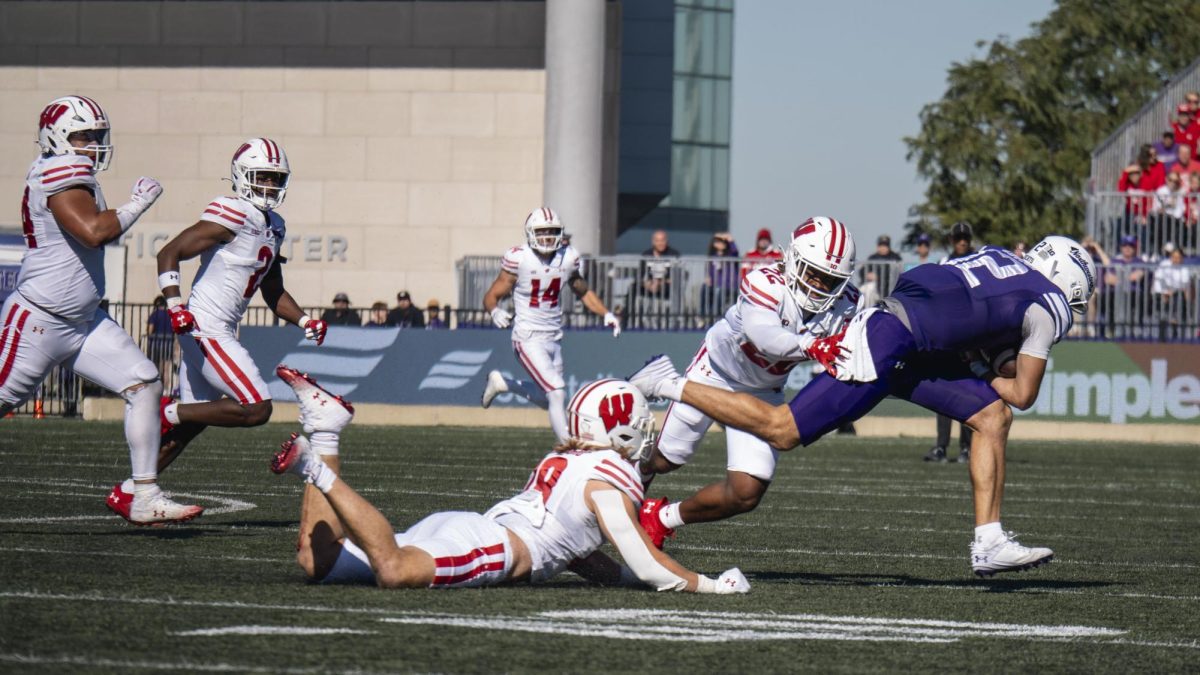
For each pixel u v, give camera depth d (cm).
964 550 1753
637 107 7294
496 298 2797
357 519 1198
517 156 5606
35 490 2058
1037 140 8775
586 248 5028
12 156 5700
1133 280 4169
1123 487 2736
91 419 4034
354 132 5650
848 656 1029
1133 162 5003
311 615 1090
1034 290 1406
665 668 959
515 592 1235
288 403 4278
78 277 1563
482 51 5616
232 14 5659
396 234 5638
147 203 1564
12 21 5691
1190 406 4053
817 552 1695
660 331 4194
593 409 1262
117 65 5691
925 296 1408
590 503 1245
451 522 1245
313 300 5659
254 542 1560
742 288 1485
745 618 1166
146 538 1572
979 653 1065
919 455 3447
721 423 1457
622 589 1288
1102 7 9356
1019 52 8988
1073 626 1207
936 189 8831
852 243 1455
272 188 1759
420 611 1119
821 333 1509
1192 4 9475
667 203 11800
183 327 1678
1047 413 4116
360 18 5641
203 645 972
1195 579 1549
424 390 4278
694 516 1521
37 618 1047
